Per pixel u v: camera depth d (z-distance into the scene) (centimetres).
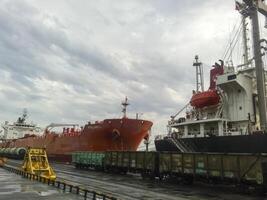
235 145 2770
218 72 3756
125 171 3812
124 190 2241
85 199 1661
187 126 3662
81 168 4594
